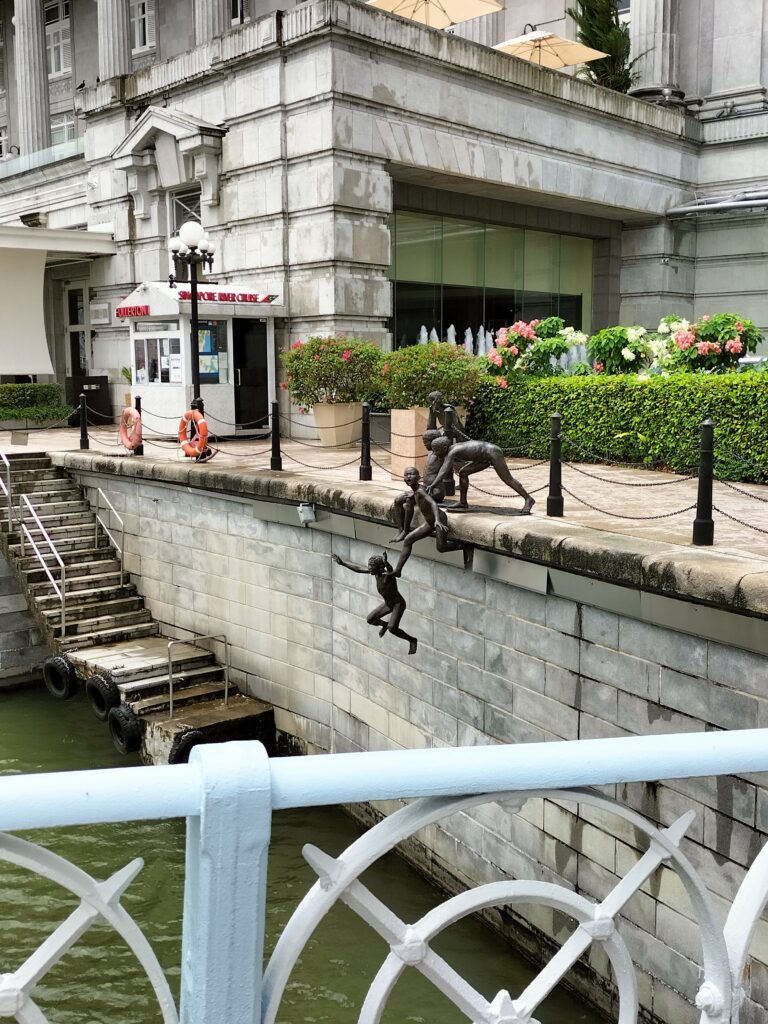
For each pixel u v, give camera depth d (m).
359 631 11.64
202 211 21.92
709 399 13.15
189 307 18.77
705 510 7.93
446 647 10.03
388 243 20.11
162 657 14.32
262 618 13.59
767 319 27.81
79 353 27.52
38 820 1.30
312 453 16.62
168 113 21.69
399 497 9.10
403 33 19.56
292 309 20.17
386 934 1.50
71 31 36.88
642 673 7.69
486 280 24.53
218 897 1.38
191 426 15.41
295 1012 7.87
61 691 14.52
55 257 25.06
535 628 8.77
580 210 25.86
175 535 15.31
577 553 7.90
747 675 6.81
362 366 17.06
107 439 20.58
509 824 9.07
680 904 7.28
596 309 28.16
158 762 12.70
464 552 9.41
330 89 18.64
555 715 8.62
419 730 10.59
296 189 19.73
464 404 15.79
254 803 1.38
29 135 34.03
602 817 8.01
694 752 1.67
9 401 24.05
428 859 10.27
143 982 8.45
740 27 27.62
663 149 26.94
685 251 28.50
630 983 1.71
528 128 22.59
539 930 8.58
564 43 26.16
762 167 27.36
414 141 20.14
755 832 6.77
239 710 13.31
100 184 25.28
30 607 15.76
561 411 15.18
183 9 32.75
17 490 17.00
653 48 27.83
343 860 1.47
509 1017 1.57
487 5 25.55
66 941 1.37
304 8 18.75
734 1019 1.72
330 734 12.45
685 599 7.09
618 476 13.50
